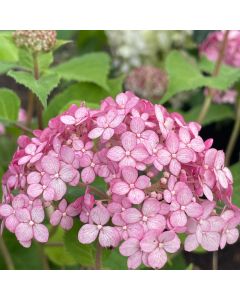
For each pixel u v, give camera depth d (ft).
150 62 2.64
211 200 1.03
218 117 2.07
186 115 2.09
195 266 2.16
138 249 1.00
